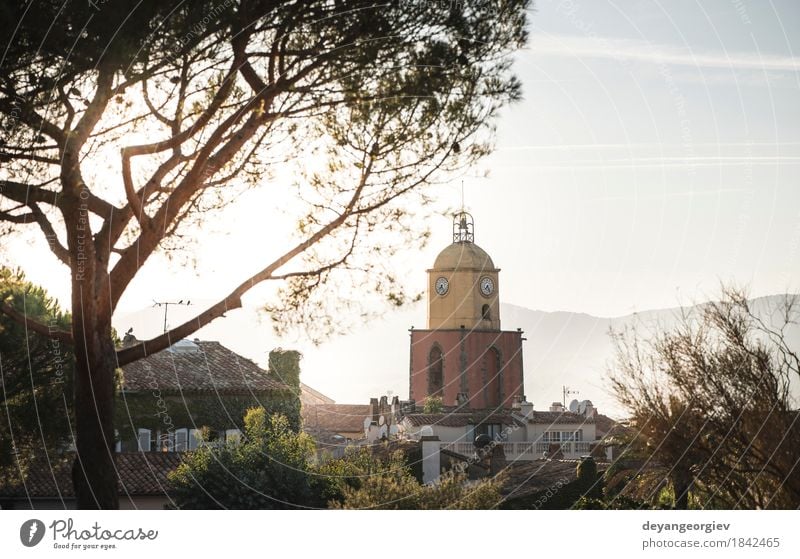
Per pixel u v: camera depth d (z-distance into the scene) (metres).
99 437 12.14
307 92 13.53
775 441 13.78
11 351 14.47
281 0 12.70
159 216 12.66
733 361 14.27
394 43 13.12
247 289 13.41
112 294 12.50
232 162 14.41
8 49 11.73
